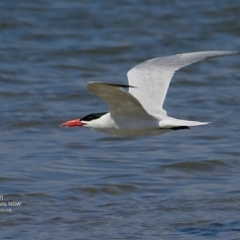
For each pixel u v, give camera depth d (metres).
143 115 10.48
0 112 19.34
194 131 18.09
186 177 14.54
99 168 14.97
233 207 12.78
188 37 27.19
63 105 20.27
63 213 12.45
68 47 25.81
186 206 12.80
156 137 17.48
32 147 16.48
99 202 13.03
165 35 27.34
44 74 23.16
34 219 12.16
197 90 22.11
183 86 22.56
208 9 29.77
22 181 13.93
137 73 11.33
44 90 21.55
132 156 15.91
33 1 29.75
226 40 27.25
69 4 29.84
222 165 15.28
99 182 13.89
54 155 15.85
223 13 29.41
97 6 29.84
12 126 18.34
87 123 11.03
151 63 11.45
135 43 26.44
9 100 20.56
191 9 29.84
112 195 13.41
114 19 28.59
